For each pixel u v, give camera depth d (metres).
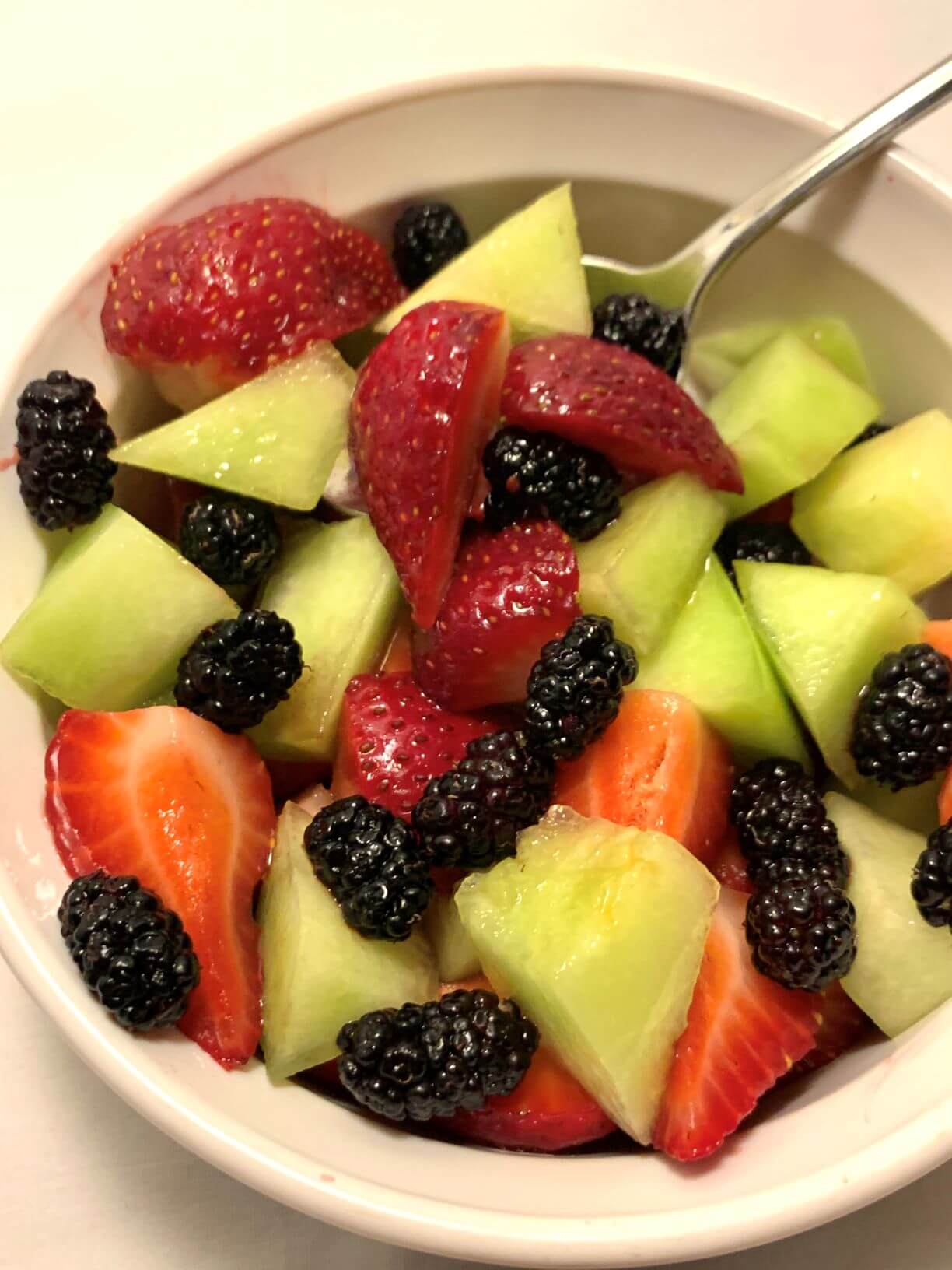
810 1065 0.23
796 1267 0.23
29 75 0.29
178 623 0.24
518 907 0.22
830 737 0.25
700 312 0.27
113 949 0.21
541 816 0.23
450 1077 0.21
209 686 0.24
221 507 0.25
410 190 0.26
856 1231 0.23
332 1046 0.22
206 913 0.23
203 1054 0.22
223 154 0.25
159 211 0.25
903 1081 0.21
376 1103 0.21
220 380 0.25
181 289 0.24
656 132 0.25
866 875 0.23
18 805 0.23
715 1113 0.22
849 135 0.24
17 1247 0.23
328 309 0.25
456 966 0.24
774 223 0.25
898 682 0.24
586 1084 0.22
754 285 0.27
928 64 0.29
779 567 0.26
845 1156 0.20
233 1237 0.23
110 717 0.23
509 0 0.29
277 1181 0.20
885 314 0.26
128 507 0.26
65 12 0.30
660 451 0.25
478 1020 0.22
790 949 0.22
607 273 0.27
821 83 0.29
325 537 0.26
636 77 0.25
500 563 0.24
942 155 0.28
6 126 0.29
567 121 0.25
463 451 0.24
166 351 0.24
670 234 0.27
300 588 0.25
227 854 0.23
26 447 0.24
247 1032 0.22
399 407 0.24
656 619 0.25
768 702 0.25
